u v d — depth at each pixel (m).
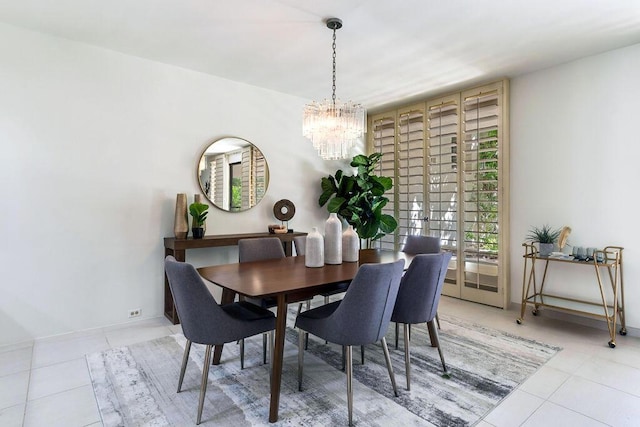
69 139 2.90
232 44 2.93
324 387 2.19
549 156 3.46
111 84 3.09
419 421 1.83
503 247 3.75
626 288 3.02
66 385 2.18
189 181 3.56
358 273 1.83
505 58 3.21
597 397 2.05
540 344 2.83
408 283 2.19
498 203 3.78
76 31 2.73
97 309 3.06
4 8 2.40
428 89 4.08
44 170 2.80
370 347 2.81
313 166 4.63
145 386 2.17
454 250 4.18
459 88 4.04
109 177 3.10
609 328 2.83
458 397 2.06
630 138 2.98
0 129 2.63
